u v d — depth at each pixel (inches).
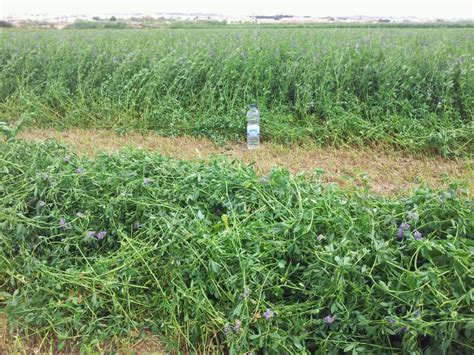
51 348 122.8
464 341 111.3
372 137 254.4
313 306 119.9
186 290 124.3
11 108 310.7
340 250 121.8
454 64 275.6
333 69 287.6
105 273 131.3
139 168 161.8
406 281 114.6
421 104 266.7
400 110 269.7
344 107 274.5
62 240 144.1
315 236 129.0
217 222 140.9
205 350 121.9
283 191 145.4
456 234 123.3
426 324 107.5
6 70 333.7
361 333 118.0
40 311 129.5
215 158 179.6
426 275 112.5
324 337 117.3
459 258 114.9
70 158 174.7
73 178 157.1
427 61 293.7
